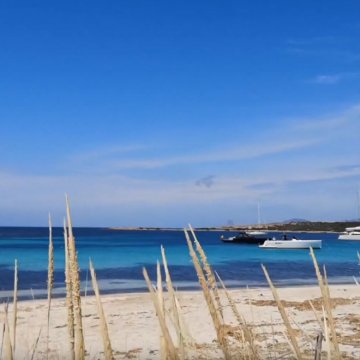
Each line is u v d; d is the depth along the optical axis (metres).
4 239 112.19
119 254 56.81
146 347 10.68
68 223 1.38
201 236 134.88
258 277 31.95
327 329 1.48
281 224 159.25
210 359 2.72
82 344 1.34
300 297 18.69
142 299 19.14
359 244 84.44
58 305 15.98
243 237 83.06
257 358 2.10
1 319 12.91
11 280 27.78
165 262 1.53
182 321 1.67
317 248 65.62
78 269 1.36
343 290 21.73
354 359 8.17
